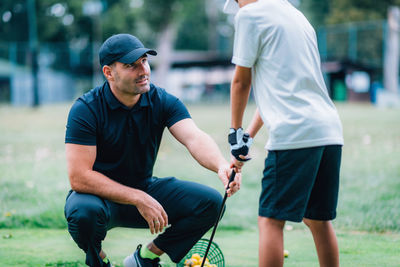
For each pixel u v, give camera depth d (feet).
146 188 11.89
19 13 161.68
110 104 11.14
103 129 11.18
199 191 11.48
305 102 9.81
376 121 59.36
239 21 10.24
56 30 166.20
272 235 9.96
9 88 140.77
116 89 11.05
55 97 140.05
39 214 17.97
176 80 149.18
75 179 10.82
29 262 13.06
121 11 138.21
